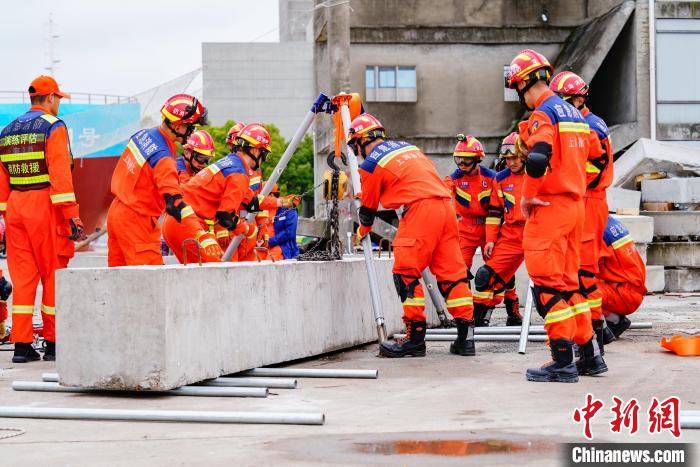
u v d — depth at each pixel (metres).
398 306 10.20
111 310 6.27
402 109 28.70
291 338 7.81
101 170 23.97
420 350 8.26
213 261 8.09
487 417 5.43
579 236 6.83
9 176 8.55
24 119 8.49
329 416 5.57
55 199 8.40
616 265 9.08
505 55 28.89
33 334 9.34
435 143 28.70
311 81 100.25
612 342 9.09
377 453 4.57
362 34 28.52
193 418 5.46
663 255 15.96
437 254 8.26
